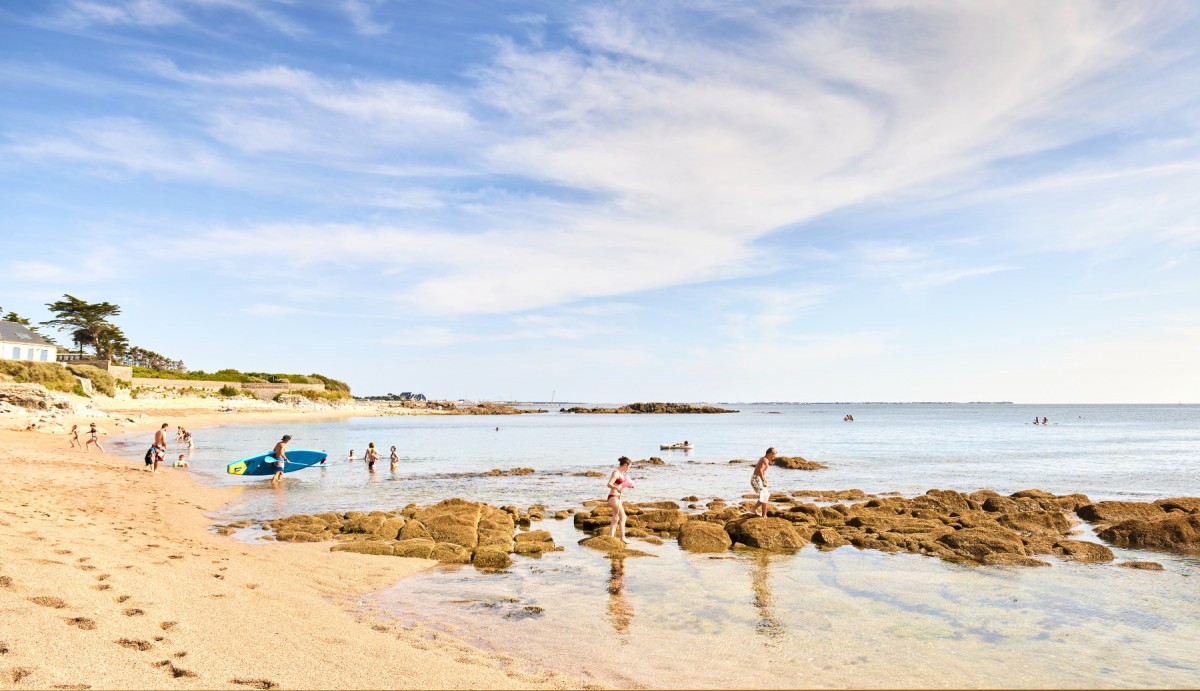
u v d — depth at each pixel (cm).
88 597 856
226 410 10581
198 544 1473
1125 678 853
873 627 1050
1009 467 3947
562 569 1427
